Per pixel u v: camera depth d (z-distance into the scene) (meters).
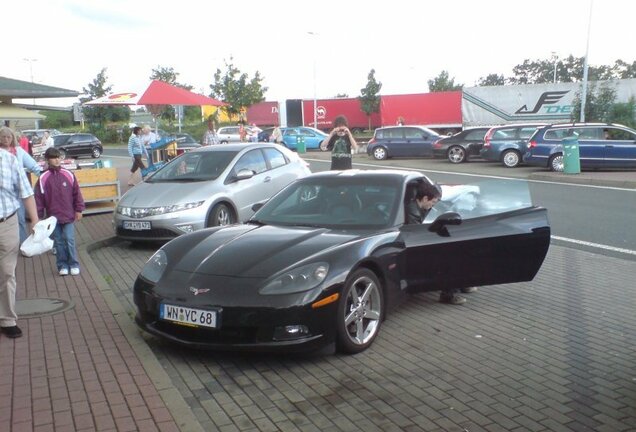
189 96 14.15
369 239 4.82
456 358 4.50
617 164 19.02
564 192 14.95
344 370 4.27
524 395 3.86
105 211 11.85
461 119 36.25
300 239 4.81
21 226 7.92
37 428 3.31
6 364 4.24
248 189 9.49
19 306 5.62
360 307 4.59
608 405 3.72
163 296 4.45
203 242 5.02
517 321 5.39
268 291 4.23
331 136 10.08
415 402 3.76
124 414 3.47
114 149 45.84
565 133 19.67
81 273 6.93
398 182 5.66
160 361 4.46
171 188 8.94
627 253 8.35
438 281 5.30
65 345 4.62
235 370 4.29
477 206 5.67
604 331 5.12
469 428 3.43
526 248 5.47
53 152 6.59
